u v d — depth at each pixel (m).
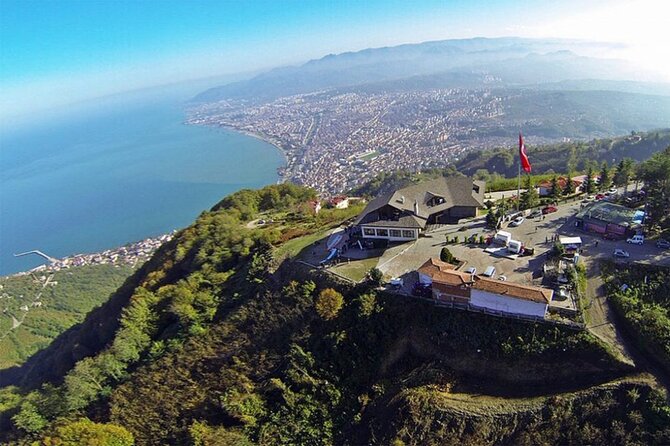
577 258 60.19
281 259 75.50
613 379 44.69
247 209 120.81
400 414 46.94
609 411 42.59
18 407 69.31
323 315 58.25
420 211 77.62
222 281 79.00
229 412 53.16
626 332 49.09
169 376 62.59
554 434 42.47
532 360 47.69
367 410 50.50
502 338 49.62
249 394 55.06
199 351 64.00
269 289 69.25
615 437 41.03
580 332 47.88
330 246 74.88
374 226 75.19
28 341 173.12
